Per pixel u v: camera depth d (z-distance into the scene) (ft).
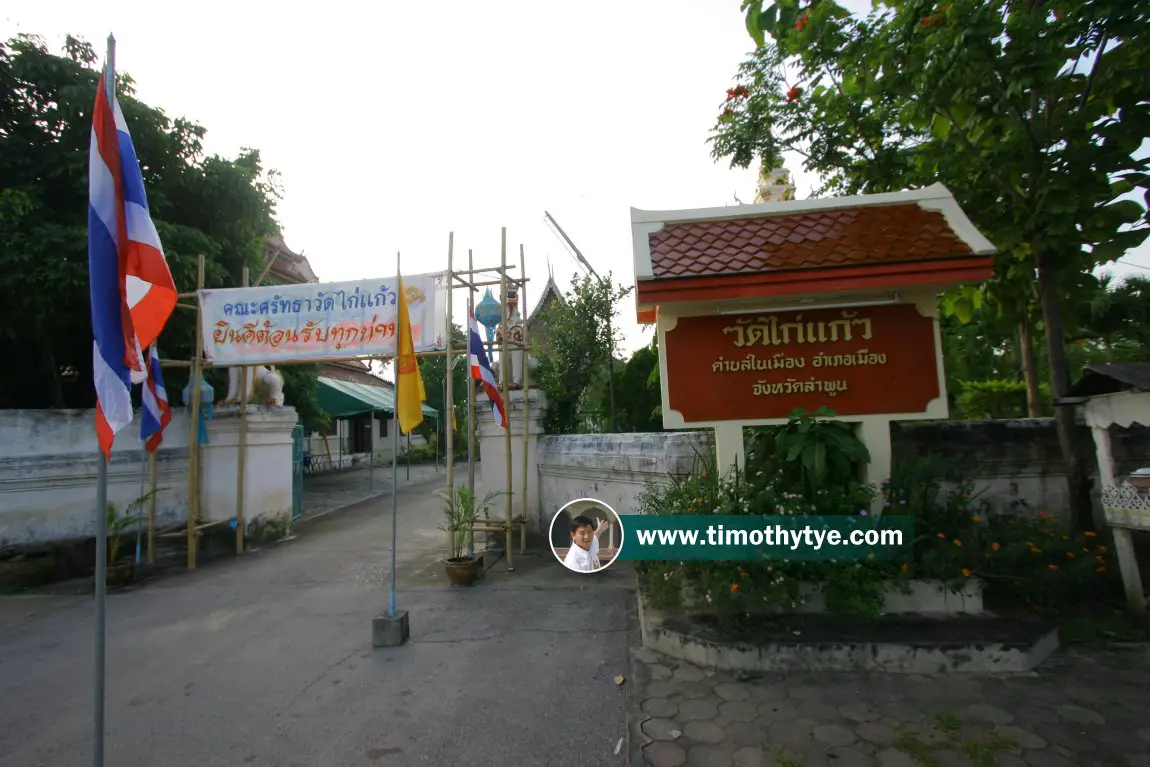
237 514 26.61
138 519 23.65
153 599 19.98
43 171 27.55
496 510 26.68
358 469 74.38
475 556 21.98
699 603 14.82
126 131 10.70
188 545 24.22
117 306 9.58
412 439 98.94
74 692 13.08
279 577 22.29
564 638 15.16
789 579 13.47
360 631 16.12
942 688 11.64
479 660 13.97
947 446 17.57
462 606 18.01
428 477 62.75
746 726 10.57
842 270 13.65
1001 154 15.71
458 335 34.47
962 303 19.35
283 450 29.30
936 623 13.35
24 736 11.28
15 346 28.37
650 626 14.05
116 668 14.28
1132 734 9.98
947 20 14.93
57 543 24.75
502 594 19.11
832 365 15.07
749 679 12.26
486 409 26.99
